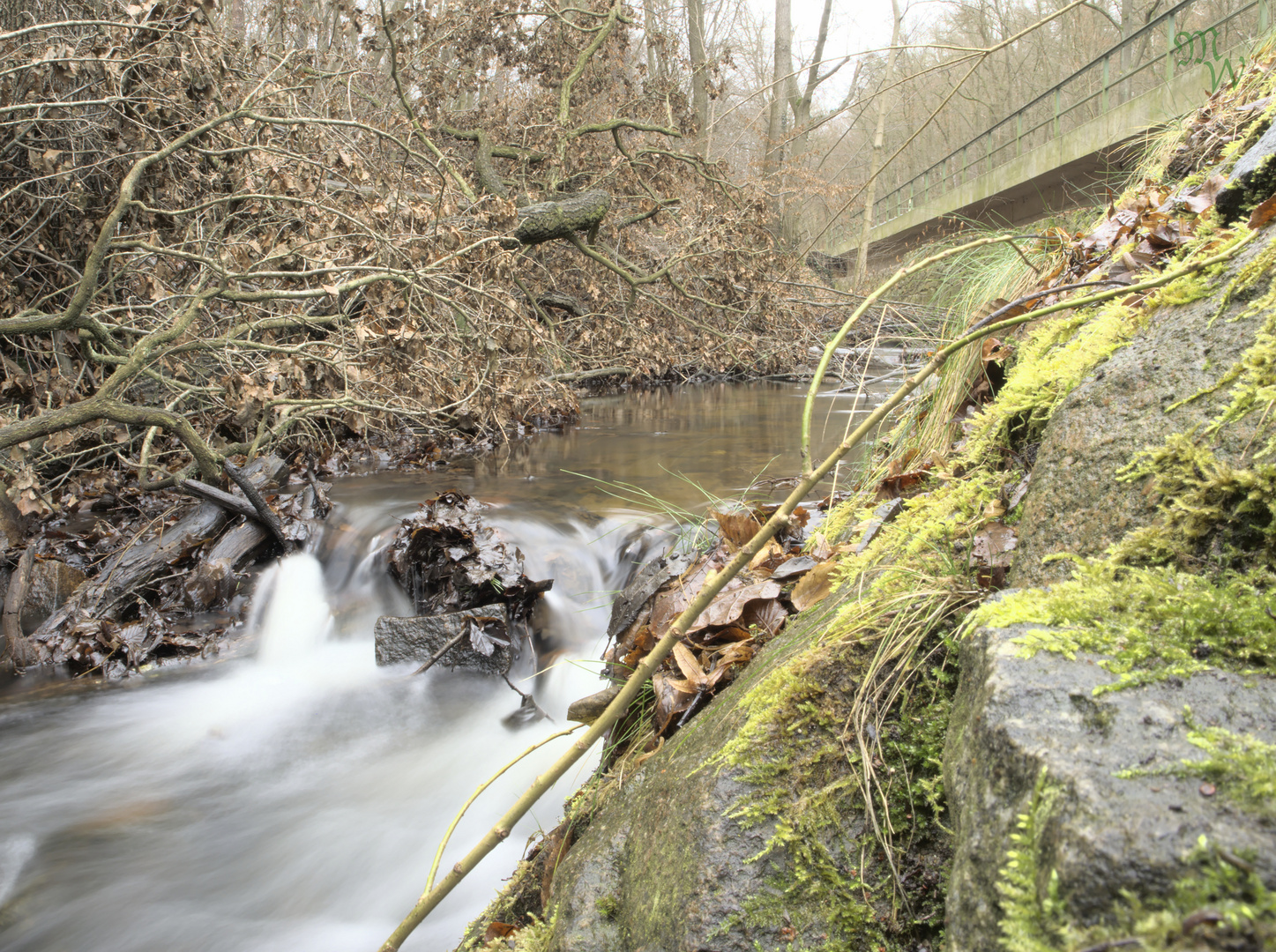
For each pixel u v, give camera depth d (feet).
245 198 17.66
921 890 3.80
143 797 10.09
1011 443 6.63
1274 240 4.46
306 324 18.06
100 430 18.71
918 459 9.01
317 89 26.61
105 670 13.09
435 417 23.70
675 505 16.03
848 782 4.18
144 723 11.77
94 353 15.71
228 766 10.74
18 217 18.56
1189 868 2.15
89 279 14.74
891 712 4.34
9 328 14.40
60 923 8.11
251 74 21.18
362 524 16.47
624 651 8.54
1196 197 8.47
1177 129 13.57
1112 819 2.34
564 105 35.14
